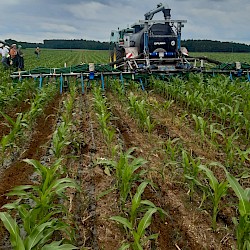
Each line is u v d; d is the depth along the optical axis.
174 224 4.10
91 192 4.75
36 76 11.40
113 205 4.41
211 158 5.95
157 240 3.78
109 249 3.62
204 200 4.57
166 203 4.54
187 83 10.55
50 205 3.53
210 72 12.04
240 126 7.22
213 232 3.92
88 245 3.67
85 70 11.68
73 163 5.72
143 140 6.96
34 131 7.52
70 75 11.52
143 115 7.08
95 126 7.82
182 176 5.16
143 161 4.21
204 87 10.27
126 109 9.09
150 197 4.71
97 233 3.87
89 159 5.87
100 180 5.10
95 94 8.81
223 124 7.30
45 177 3.89
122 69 14.36
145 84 12.23
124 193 4.10
